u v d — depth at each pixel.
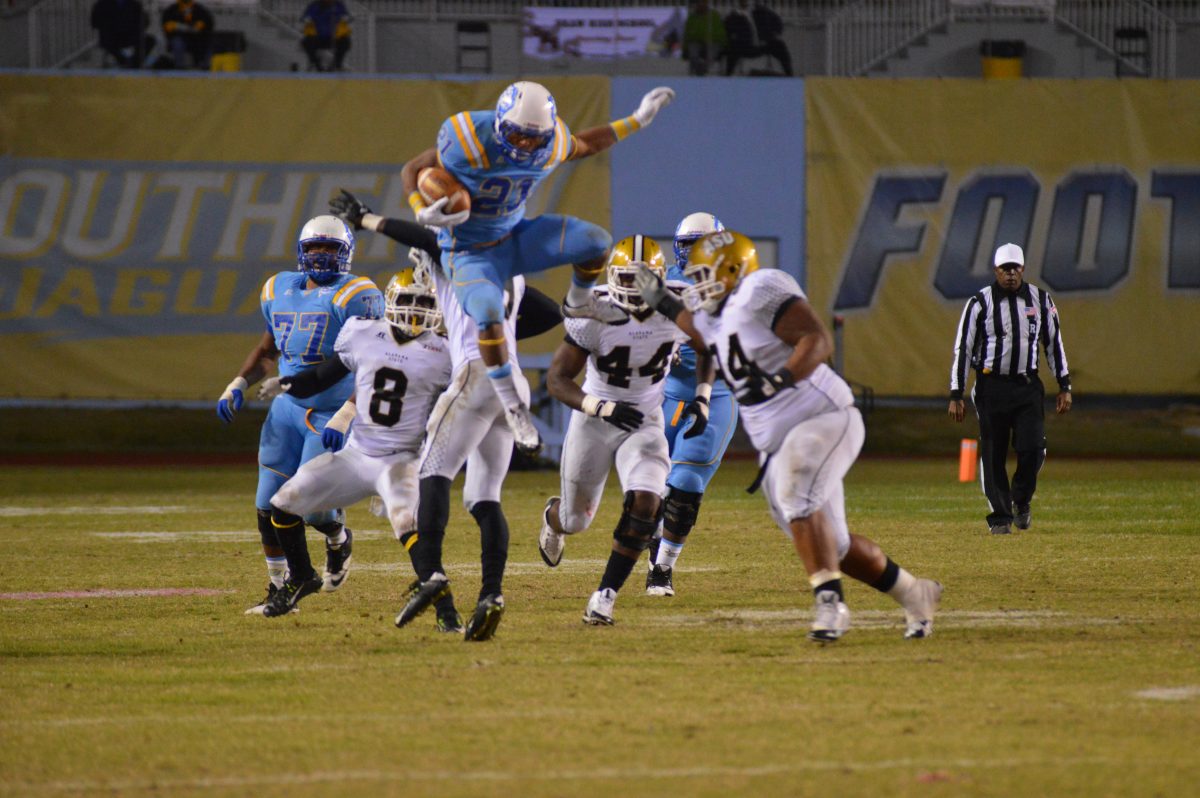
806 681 16.34
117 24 69.50
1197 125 67.81
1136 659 17.56
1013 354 32.97
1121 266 67.94
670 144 66.44
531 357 60.78
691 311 18.94
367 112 65.50
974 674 16.67
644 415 21.58
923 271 67.62
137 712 15.15
